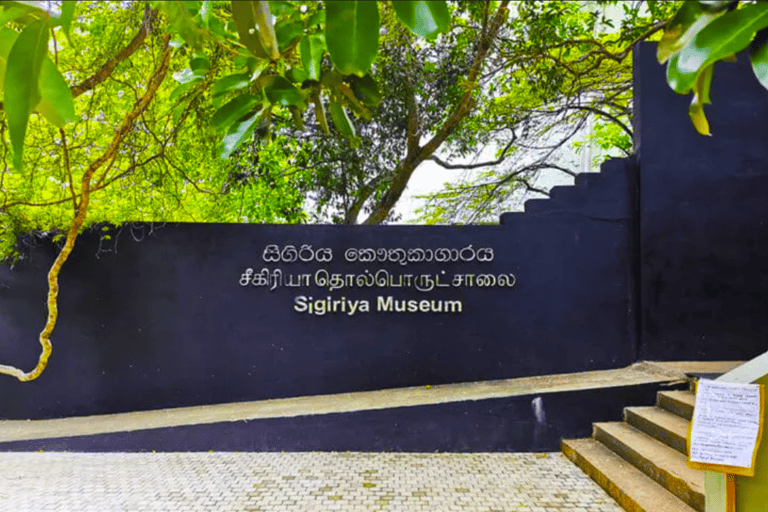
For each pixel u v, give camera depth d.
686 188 7.28
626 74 9.90
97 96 6.13
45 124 6.16
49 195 6.86
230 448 6.47
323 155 8.87
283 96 1.61
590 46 9.51
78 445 6.40
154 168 6.98
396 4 1.04
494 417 6.52
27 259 7.30
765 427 2.90
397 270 7.39
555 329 7.33
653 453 5.31
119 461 6.13
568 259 7.39
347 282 7.38
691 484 4.49
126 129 4.42
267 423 6.50
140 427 6.47
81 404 7.25
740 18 1.02
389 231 7.42
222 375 7.31
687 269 7.23
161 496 5.16
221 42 1.70
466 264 7.39
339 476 5.71
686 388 6.46
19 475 5.65
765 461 2.89
